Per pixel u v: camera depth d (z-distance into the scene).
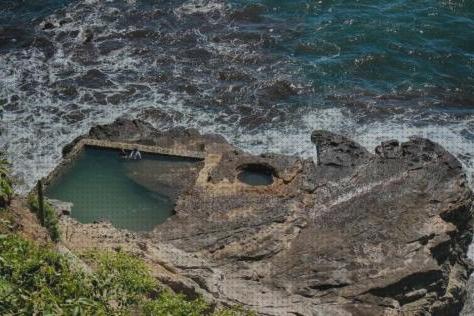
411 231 25.92
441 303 25.61
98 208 26.77
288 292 23.73
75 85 38.31
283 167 28.56
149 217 26.66
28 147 33.94
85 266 17.12
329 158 29.08
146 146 29.75
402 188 27.62
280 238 25.56
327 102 37.66
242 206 26.88
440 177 28.05
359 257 25.03
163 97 37.59
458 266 27.42
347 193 27.45
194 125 35.72
